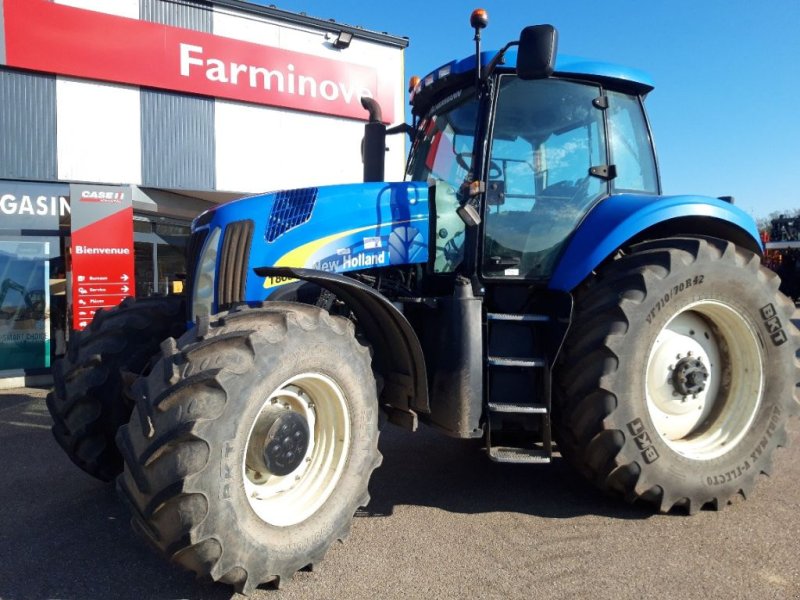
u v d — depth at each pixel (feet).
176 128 29.94
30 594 8.29
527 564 8.93
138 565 9.11
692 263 10.80
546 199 12.07
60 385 11.16
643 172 13.17
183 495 7.11
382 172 14.84
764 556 9.16
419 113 14.85
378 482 12.49
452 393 10.15
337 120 34.35
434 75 12.98
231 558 7.48
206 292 10.02
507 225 11.84
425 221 11.75
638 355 10.39
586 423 10.42
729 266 11.12
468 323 10.16
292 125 32.99
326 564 8.97
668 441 11.29
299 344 8.20
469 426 10.09
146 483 7.24
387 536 9.93
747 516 10.73
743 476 11.07
